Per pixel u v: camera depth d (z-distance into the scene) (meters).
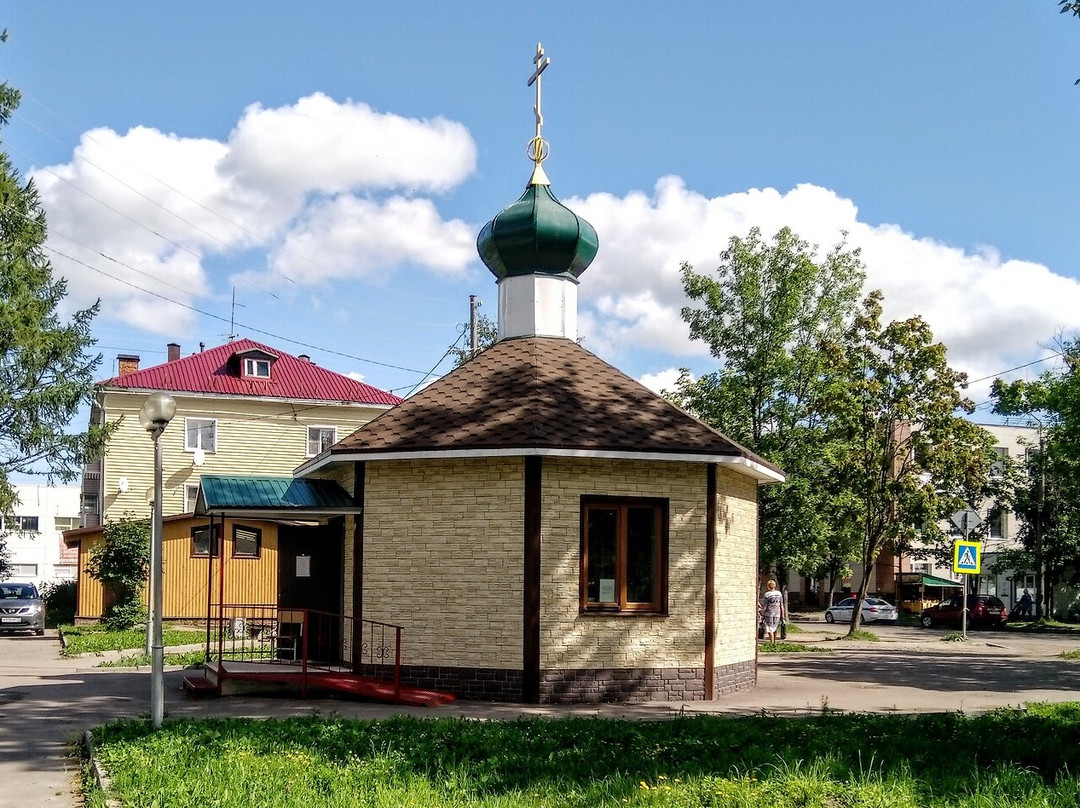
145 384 42.62
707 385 30.66
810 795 8.44
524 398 16.42
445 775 9.50
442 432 15.99
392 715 13.88
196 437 43.12
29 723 13.79
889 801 8.21
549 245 18.73
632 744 10.98
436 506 16.14
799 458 29.80
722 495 16.98
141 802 8.53
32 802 9.36
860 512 33.56
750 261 30.39
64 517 68.38
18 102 33.66
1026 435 62.97
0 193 33.66
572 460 15.78
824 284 31.12
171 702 15.44
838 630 44.19
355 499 16.73
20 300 33.56
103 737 11.60
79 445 35.62
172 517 34.56
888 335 33.44
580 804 8.40
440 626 15.91
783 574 35.06
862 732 11.94
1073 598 59.03
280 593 18.20
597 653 15.62
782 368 29.98
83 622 37.47
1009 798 8.57
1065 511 52.81
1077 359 31.25
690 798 8.41
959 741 11.23
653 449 15.62
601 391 17.11
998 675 22.33
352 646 16.53
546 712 14.41
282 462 44.06
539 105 19.80
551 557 15.52
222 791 8.80
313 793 8.76
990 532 63.72
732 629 17.28
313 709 14.50
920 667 24.16
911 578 61.47
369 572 16.47
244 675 15.85
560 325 18.86
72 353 35.41
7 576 54.62
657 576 16.16
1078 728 12.14
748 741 11.24
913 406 33.47
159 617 12.48
